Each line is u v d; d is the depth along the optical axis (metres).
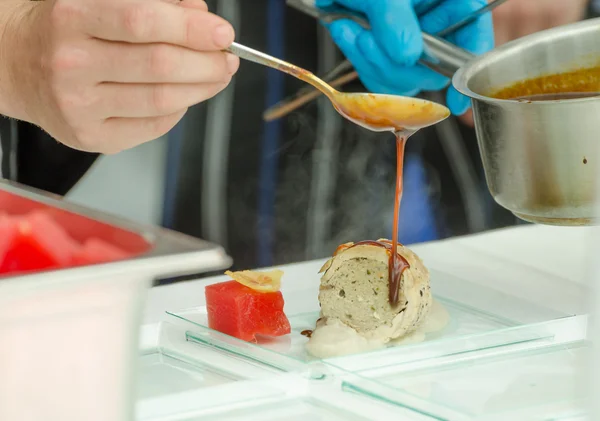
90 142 0.89
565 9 1.25
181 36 0.84
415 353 0.90
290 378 0.88
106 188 1.19
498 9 1.24
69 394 0.71
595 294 0.75
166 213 1.20
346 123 1.22
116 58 0.85
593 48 0.97
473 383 0.87
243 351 0.91
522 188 0.92
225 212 1.21
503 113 0.91
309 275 1.04
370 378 0.87
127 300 0.71
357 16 1.06
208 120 1.19
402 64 1.03
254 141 1.21
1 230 0.74
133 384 0.72
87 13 0.85
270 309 0.95
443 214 1.28
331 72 1.10
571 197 0.91
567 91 0.98
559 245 1.10
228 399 0.86
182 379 0.88
